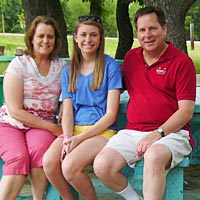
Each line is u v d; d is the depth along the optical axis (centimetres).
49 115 308
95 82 294
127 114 296
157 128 281
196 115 305
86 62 301
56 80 307
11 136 294
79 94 298
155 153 255
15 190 281
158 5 554
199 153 431
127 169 349
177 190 273
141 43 287
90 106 298
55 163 281
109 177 269
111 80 295
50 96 305
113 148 273
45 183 291
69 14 2717
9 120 304
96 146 282
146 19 283
